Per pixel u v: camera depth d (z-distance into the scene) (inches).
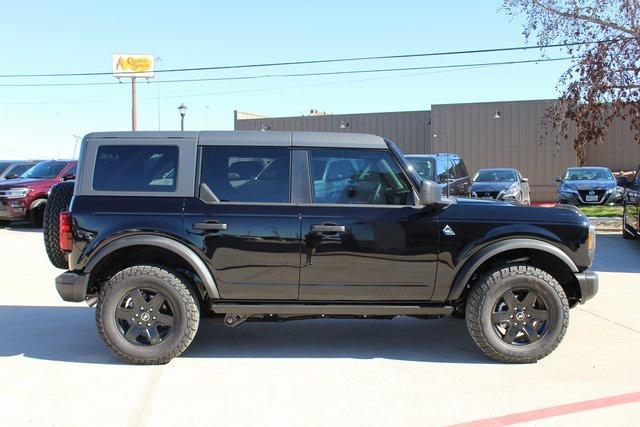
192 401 177.6
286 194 210.8
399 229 208.2
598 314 281.9
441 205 208.8
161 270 208.1
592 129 657.0
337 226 206.8
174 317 208.7
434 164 537.3
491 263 219.5
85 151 214.5
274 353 225.8
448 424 161.0
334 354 224.7
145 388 188.1
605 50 635.5
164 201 209.5
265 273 208.4
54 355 221.8
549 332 208.7
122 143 214.4
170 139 214.4
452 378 197.3
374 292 211.0
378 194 212.4
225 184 211.6
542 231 210.1
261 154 213.6
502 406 173.2
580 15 653.9
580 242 211.2
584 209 776.3
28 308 297.1
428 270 209.9
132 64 1504.7
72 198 212.1
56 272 402.0
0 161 909.8
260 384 192.1
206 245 206.7
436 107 1245.7
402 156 217.3
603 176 831.7
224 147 213.9
